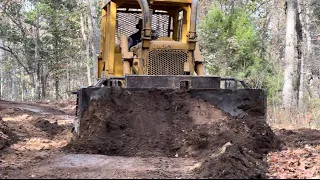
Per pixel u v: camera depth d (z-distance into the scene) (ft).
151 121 28.40
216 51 72.90
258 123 28.40
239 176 19.70
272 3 97.45
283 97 57.00
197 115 28.76
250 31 70.90
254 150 25.85
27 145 30.81
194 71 34.35
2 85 216.33
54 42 141.18
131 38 36.32
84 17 132.57
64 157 25.67
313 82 74.13
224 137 26.25
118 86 30.04
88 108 28.96
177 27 38.99
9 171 21.98
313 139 33.47
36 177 20.40
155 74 32.68
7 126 36.37
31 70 141.49
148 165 23.13
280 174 20.71
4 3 128.16
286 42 57.26
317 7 77.25
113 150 27.14
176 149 26.68
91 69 141.28
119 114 28.63
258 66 68.69
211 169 20.85
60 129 39.47
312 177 20.36
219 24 71.77
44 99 134.31
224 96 30.22
